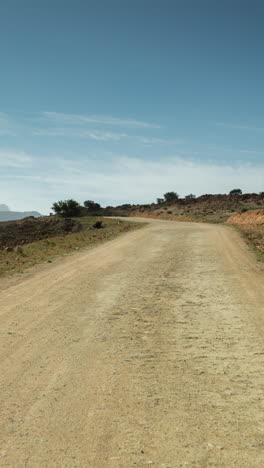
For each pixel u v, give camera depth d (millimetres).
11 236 55844
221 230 37281
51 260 17391
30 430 3619
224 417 3852
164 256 18094
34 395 4371
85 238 30906
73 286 11273
